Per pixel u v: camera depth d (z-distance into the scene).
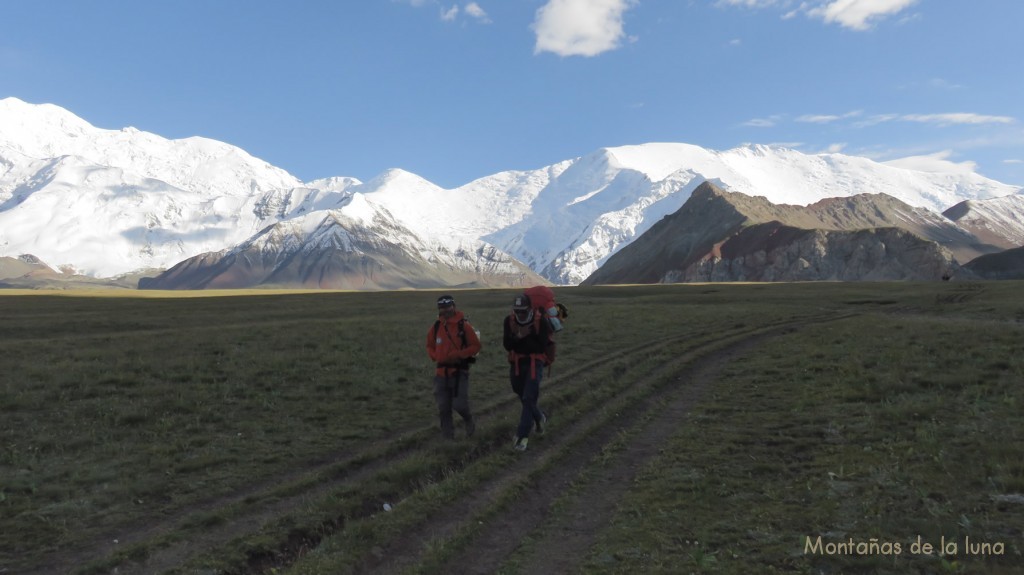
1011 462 10.09
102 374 20.48
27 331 40.91
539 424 14.02
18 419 15.21
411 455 13.00
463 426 15.16
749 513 9.22
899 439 12.20
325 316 54.06
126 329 44.00
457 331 13.92
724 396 17.80
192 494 10.82
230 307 66.19
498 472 11.81
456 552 8.59
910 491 9.52
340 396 18.20
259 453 13.01
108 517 9.84
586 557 8.13
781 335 33.12
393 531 9.20
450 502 10.35
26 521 9.61
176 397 17.42
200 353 25.09
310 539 9.30
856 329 31.86
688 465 11.57
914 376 17.97
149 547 8.68
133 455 12.77
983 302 53.22
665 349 27.56
